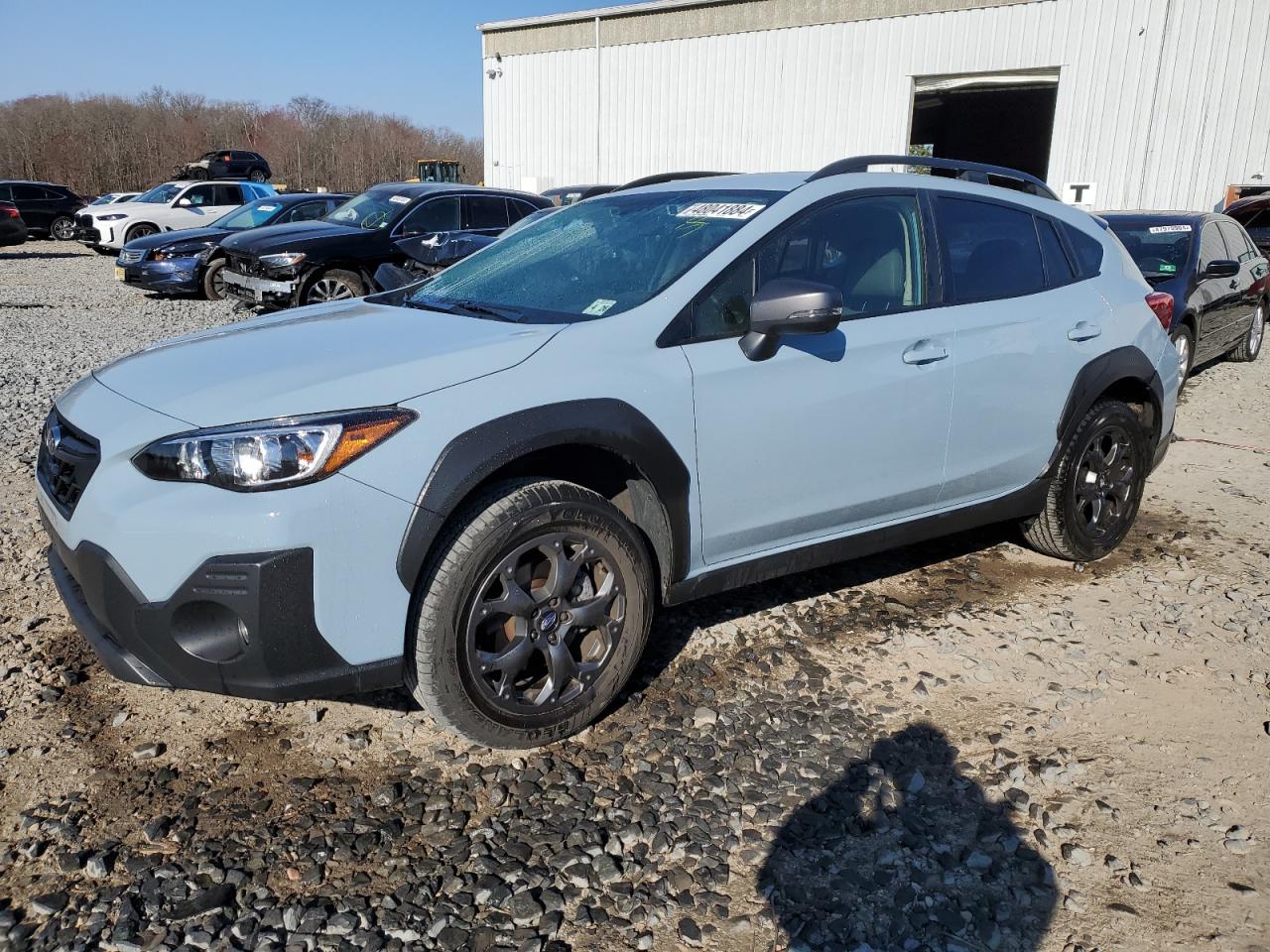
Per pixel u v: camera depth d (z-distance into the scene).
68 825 2.44
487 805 2.56
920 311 3.46
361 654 2.44
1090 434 4.02
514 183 26.89
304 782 2.63
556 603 2.71
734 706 3.05
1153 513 5.04
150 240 13.54
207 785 2.62
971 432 3.60
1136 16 18.05
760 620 3.65
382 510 2.38
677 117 23.62
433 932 2.12
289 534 2.30
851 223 3.38
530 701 2.72
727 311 3.03
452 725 2.61
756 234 3.13
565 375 2.69
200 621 2.36
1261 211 14.37
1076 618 3.73
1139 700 3.14
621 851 2.40
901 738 2.90
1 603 3.67
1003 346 3.62
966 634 3.58
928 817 2.55
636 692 3.12
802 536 3.31
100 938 2.10
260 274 10.26
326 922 2.14
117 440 2.47
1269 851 2.43
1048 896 2.27
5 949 2.05
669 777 2.69
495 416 2.54
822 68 21.44
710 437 2.93
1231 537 4.66
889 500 3.46
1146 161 18.48
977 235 3.75
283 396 2.45
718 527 3.04
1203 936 2.15
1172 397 4.41
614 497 3.03
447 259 9.98
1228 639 3.58
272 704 3.02
